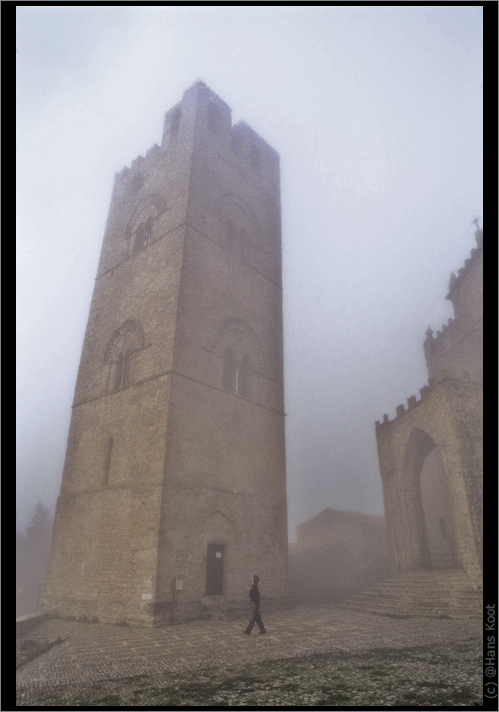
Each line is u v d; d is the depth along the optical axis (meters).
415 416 24.20
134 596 17.19
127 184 29.98
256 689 7.81
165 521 17.83
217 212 26.28
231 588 19.78
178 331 21.09
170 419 19.38
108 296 26.39
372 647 11.50
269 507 23.30
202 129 27.20
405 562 24.28
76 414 24.27
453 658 9.80
